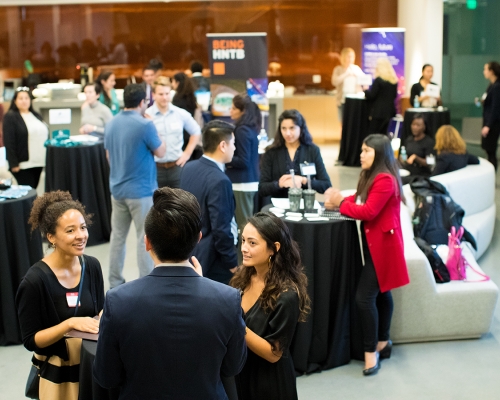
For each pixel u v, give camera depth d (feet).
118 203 16.56
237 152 18.35
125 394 6.62
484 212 20.66
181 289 6.51
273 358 8.79
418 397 12.38
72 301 8.94
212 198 12.33
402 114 37.40
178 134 19.86
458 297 14.42
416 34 36.91
